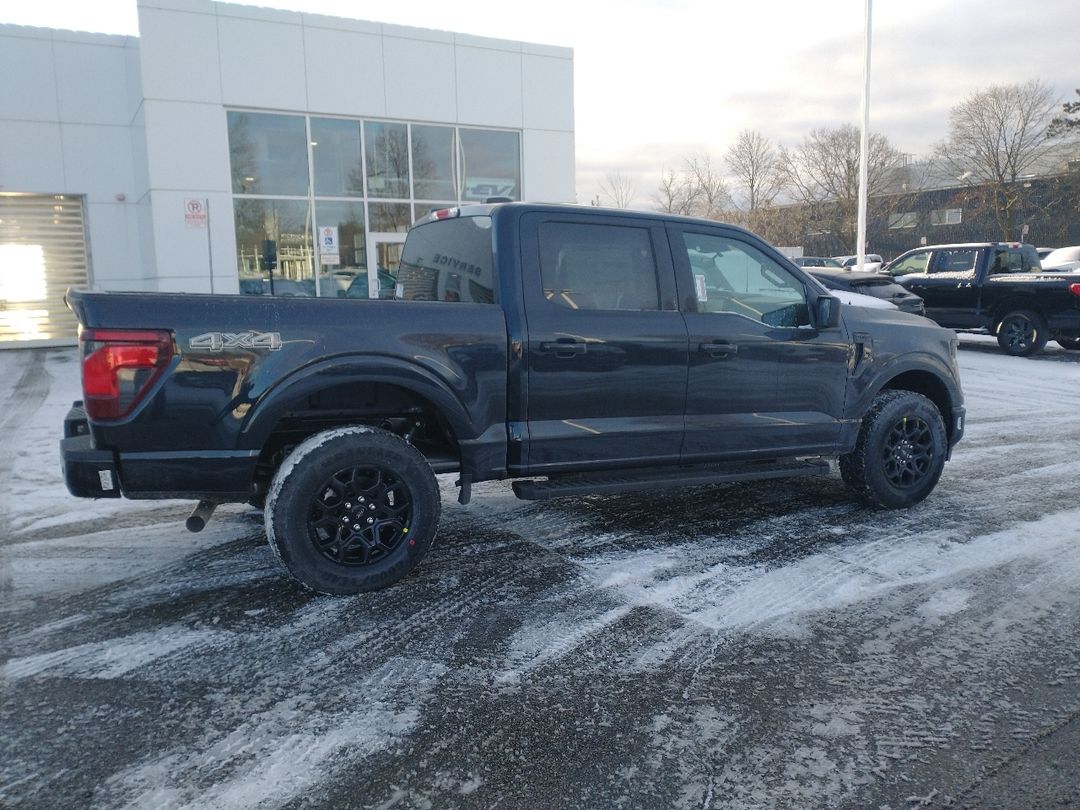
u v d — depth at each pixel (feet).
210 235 45.68
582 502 19.01
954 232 206.28
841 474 18.29
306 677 10.65
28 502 18.65
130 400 11.57
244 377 12.09
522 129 53.88
